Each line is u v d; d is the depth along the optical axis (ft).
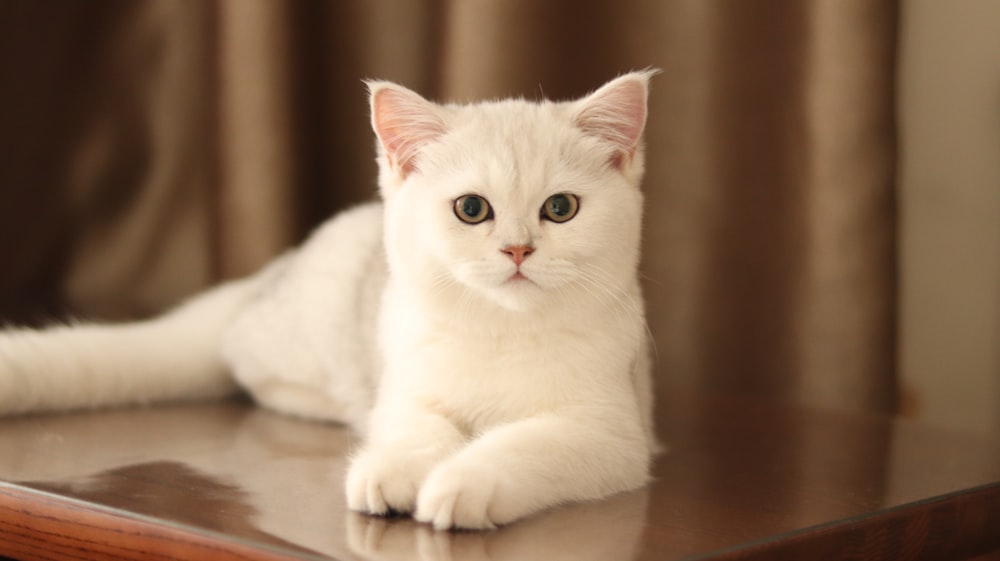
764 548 2.51
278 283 3.42
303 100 4.02
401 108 2.88
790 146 3.66
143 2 4.24
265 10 3.91
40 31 4.27
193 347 3.45
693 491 2.79
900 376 3.81
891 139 3.51
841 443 3.17
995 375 3.74
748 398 3.62
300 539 2.50
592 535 2.54
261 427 3.20
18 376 3.21
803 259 3.66
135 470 2.83
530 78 3.73
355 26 4.10
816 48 3.55
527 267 2.73
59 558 2.64
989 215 3.72
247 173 3.96
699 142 3.80
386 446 2.74
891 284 3.54
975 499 2.80
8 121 4.28
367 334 3.16
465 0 3.71
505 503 2.56
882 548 2.65
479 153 2.80
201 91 4.16
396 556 2.44
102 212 4.41
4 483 2.72
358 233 3.32
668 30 3.80
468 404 2.85
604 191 2.84
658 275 3.86
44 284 4.46
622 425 2.81
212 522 2.55
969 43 3.69
